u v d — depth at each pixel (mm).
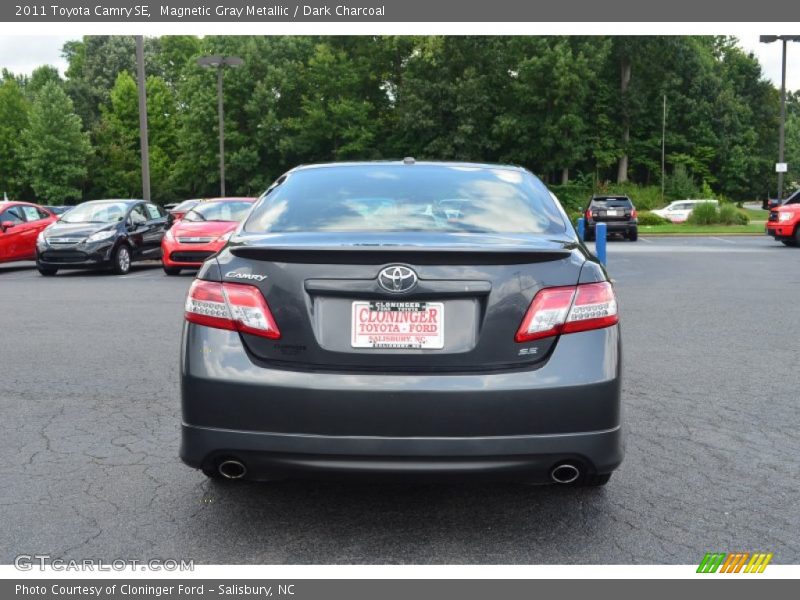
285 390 3074
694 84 72875
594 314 3188
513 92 65625
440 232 3492
